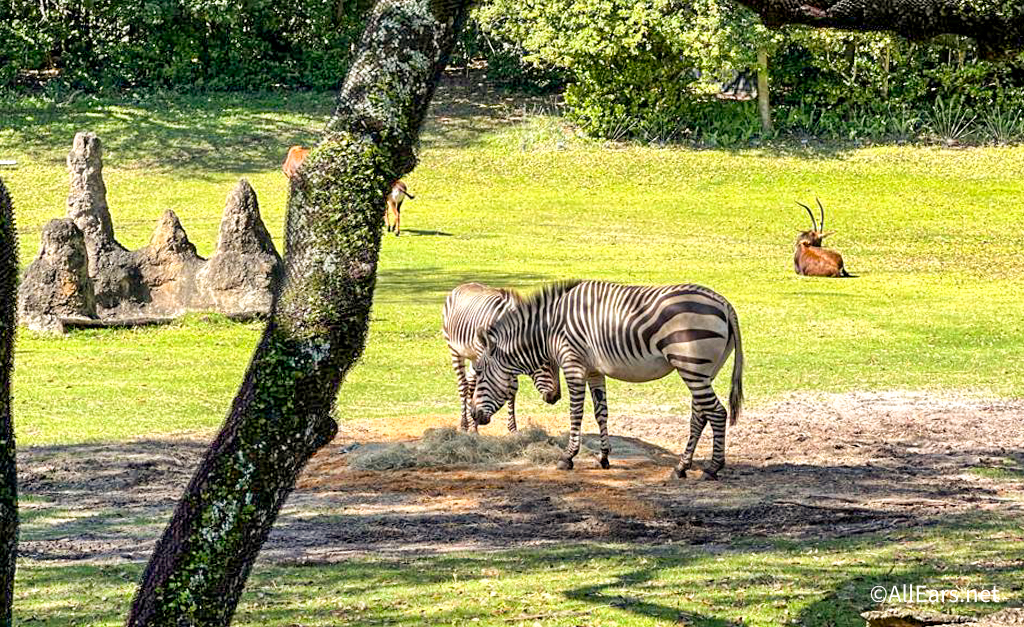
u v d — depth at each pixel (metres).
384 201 4.29
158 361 17.50
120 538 9.00
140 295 20.80
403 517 9.66
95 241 20.66
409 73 4.25
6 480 3.86
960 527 8.84
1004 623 6.01
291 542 8.82
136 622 4.15
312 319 4.20
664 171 36.47
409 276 24.39
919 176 35.88
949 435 13.05
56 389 15.48
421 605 6.86
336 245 4.22
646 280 24.06
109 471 11.41
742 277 24.91
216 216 31.03
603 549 8.43
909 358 17.50
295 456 4.24
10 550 3.89
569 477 11.07
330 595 7.14
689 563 7.83
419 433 13.00
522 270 25.06
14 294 3.83
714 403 10.82
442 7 4.27
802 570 7.52
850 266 26.61
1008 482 10.86
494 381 11.68
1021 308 21.42
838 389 15.62
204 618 4.14
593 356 11.08
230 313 20.42
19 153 35.31
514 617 6.55
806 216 32.44
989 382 16.00
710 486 10.66
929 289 23.61
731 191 35.03
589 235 29.86
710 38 36.09
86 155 20.73
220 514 4.14
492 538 8.95
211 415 14.15
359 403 14.82
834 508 9.66
